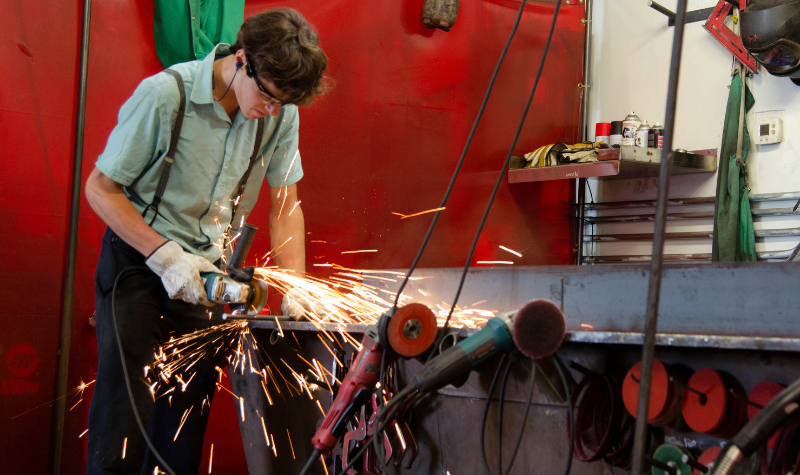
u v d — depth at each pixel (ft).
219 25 8.02
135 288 5.21
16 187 7.03
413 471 4.31
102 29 7.68
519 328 3.03
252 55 4.61
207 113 5.29
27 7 7.11
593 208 12.91
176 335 5.54
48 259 7.23
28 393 7.02
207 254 5.69
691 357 3.17
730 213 10.50
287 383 5.21
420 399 4.08
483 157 11.56
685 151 10.76
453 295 4.94
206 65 5.16
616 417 3.16
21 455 6.93
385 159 10.25
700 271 3.34
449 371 3.24
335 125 9.68
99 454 4.96
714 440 3.01
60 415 7.10
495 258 11.68
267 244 8.82
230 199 5.95
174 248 4.99
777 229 10.39
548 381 3.43
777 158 10.53
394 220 10.33
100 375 5.11
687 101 11.72
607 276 3.76
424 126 10.76
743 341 2.65
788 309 3.00
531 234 12.27
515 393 3.76
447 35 11.08
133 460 5.08
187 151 5.27
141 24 8.00
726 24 11.14
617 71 12.78
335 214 9.64
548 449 3.59
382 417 3.69
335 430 3.81
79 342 7.45
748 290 3.15
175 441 5.58
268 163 6.09
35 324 7.10
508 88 11.94
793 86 10.40
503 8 11.87
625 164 10.82
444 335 3.68
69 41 7.43
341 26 9.77
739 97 10.75
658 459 3.06
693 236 11.43
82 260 7.50
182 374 5.60
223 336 5.81
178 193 5.40
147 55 8.05
